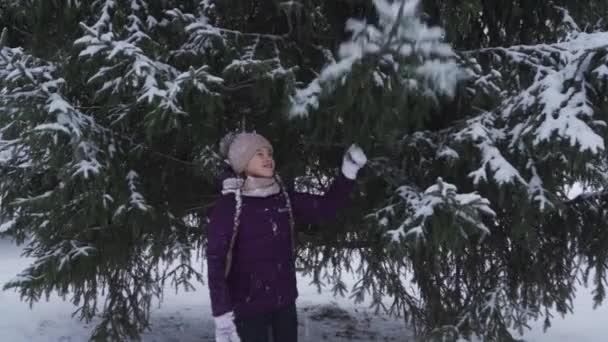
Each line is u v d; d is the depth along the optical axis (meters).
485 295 3.61
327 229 3.86
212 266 2.51
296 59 3.40
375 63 2.68
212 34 3.04
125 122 3.03
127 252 3.48
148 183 3.37
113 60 2.67
